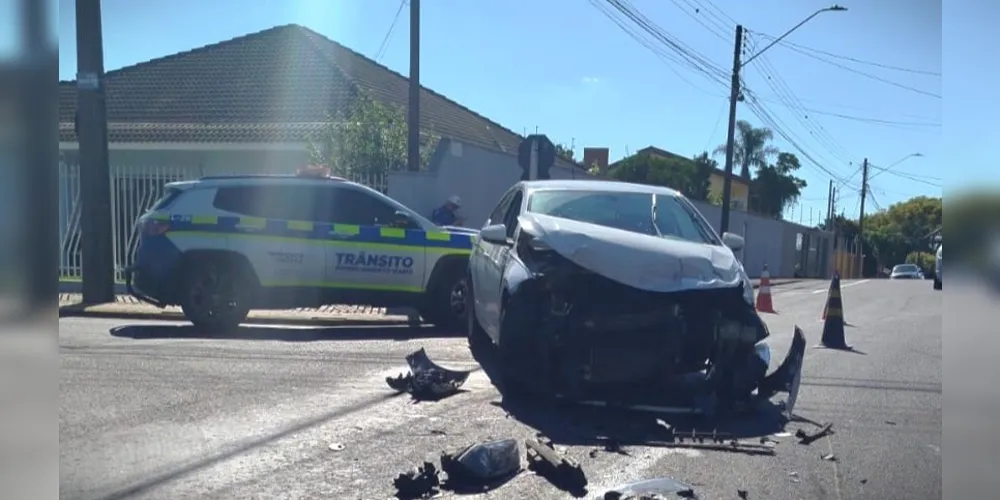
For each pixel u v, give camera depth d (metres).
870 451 5.82
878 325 13.98
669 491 4.86
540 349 6.66
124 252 16.02
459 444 5.74
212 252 10.70
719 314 6.65
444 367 8.45
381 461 5.36
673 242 7.10
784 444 5.98
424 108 26.09
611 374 6.65
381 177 16.42
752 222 37.19
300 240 10.96
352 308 13.61
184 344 9.64
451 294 11.49
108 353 8.88
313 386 7.44
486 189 17.95
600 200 7.92
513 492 4.87
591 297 6.62
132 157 21.80
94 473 5.01
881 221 72.31
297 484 4.91
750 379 6.66
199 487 4.82
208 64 25.27
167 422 6.13
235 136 21.08
